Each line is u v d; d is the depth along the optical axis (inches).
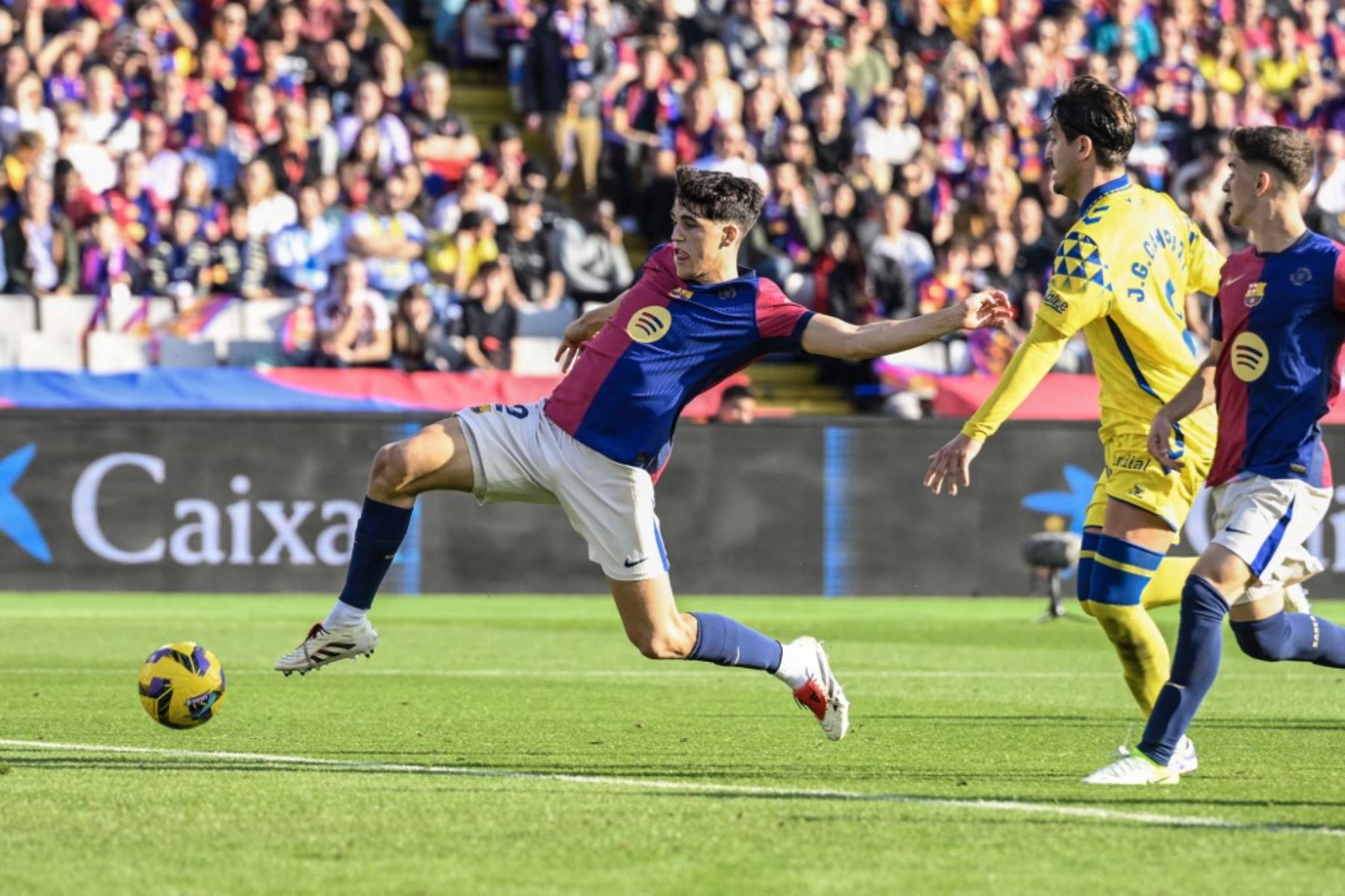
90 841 549.0
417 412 1861.5
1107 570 761.6
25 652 1283.2
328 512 1845.5
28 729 850.1
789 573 1903.3
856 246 2142.0
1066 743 831.1
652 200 2226.9
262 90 2110.0
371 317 1975.9
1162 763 687.7
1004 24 2544.3
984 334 2121.1
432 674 1159.0
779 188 2150.6
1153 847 552.7
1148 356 750.5
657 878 500.1
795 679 765.3
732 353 722.2
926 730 879.7
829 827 583.2
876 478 1916.8
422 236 2095.2
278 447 1836.9
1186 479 759.1
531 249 2082.9
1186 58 2551.7
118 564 1811.0
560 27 2283.5
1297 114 2514.8
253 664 1208.8
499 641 1422.2
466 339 1994.3
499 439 730.2
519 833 566.9
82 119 2065.7
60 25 2151.8
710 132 2247.8
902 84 2374.5
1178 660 684.1
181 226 1995.6
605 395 719.1
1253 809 628.7
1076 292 732.0
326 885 489.7
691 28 2393.0
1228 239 2324.1
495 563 1875.0
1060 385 2020.2
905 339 691.4
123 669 1161.4
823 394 2158.0
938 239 2213.3
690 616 744.3
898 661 1298.0
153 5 2164.1
